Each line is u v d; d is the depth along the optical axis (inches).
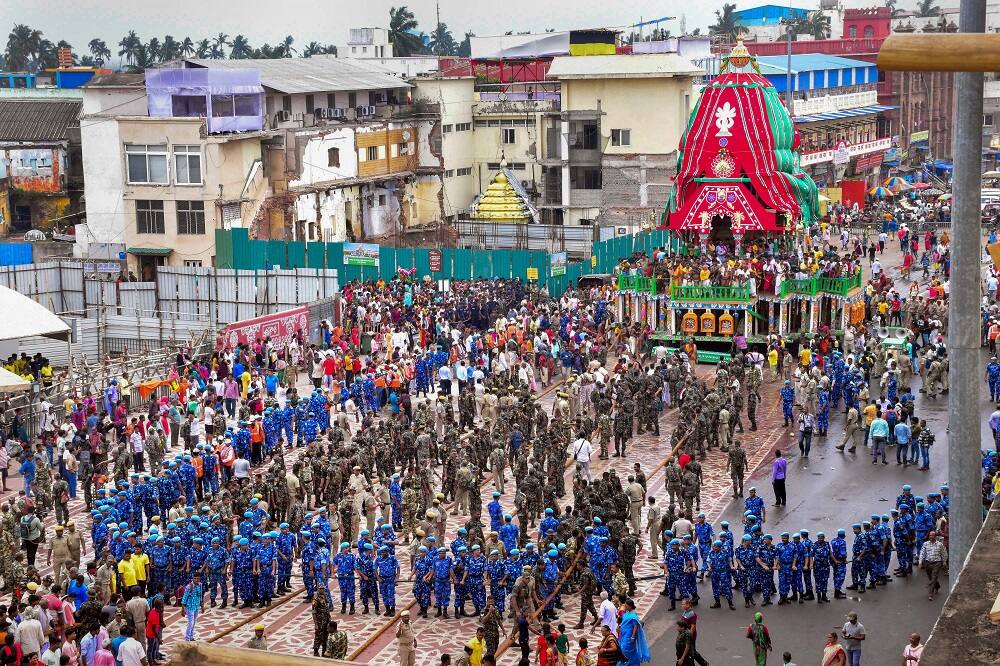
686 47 4069.9
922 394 2105.1
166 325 2576.3
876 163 4980.3
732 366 2096.5
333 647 1030.4
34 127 3774.6
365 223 3622.0
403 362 2066.9
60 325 2053.4
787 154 2536.9
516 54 4286.4
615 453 1814.7
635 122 3747.5
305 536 1254.9
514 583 1209.4
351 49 5595.5
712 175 2514.8
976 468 469.7
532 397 1854.1
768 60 4594.0
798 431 1915.6
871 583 1288.1
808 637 1166.3
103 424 1733.5
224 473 1616.6
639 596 1288.1
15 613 1056.8
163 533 1299.2
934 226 3855.8
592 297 2655.0
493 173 4084.6
